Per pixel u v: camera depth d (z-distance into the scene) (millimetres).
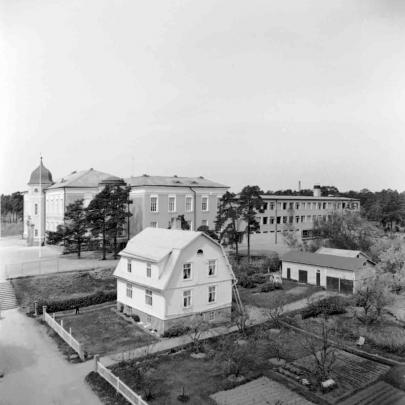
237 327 32625
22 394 21656
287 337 30688
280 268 56625
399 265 51000
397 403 20875
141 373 23547
